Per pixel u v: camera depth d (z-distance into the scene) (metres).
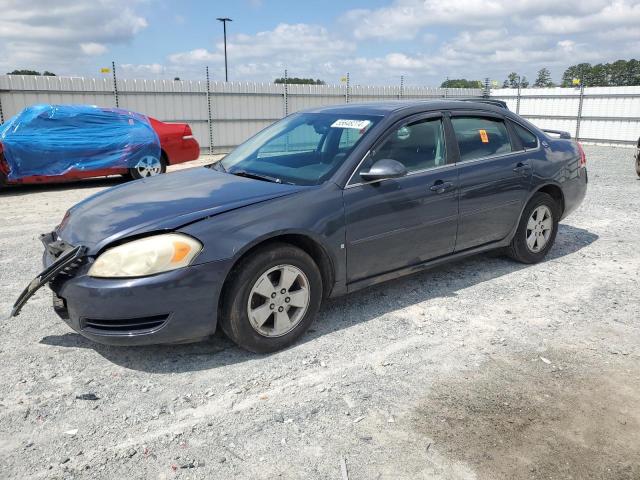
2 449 2.59
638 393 3.10
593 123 21.89
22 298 3.23
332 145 4.11
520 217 5.09
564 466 2.48
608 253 5.80
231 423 2.80
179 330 3.18
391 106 4.39
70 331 3.86
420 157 4.27
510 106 24.80
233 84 19.75
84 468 2.46
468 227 4.59
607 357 3.52
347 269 3.83
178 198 3.59
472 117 4.75
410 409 2.93
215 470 2.45
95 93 17.34
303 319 3.62
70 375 3.27
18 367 3.36
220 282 3.21
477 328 3.94
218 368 3.35
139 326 3.14
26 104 16.31
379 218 3.91
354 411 2.91
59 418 2.84
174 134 12.03
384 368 3.36
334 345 3.67
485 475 2.42
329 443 2.64
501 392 3.10
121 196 3.81
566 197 5.46
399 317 4.12
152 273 3.06
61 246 3.37
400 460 2.52
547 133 6.07
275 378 3.24
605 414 2.89
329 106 4.92
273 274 3.49
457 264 5.39
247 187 3.74
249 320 3.37
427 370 3.34
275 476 2.41
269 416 2.86
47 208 8.73
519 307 4.33
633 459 2.54
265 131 4.92
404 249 4.15
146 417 2.85
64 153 10.40
